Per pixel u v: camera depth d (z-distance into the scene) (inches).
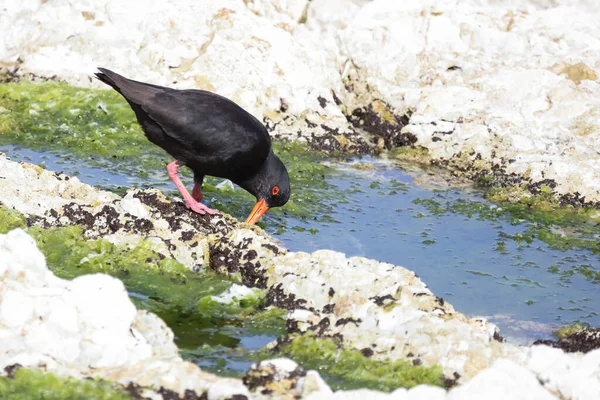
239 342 372.8
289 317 370.3
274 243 467.5
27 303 314.2
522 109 656.4
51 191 477.1
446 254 504.1
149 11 698.2
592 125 640.4
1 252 332.2
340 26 764.6
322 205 560.7
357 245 506.6
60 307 313.3
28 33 703.7
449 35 717.9
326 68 706.2
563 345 386.6
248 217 516.7
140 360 304.8
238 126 492.4
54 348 305.7
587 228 558.3
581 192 589.6
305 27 743.7
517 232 542.6
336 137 660.7
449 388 324.8
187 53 674.2
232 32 687.7
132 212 458.6
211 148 491.2
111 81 486.3
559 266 499.5
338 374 335.0
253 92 663.8
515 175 611.5
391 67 706.2
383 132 685.3
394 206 568.7
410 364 336.5
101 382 292.5
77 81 688.4
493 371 291.7
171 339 335.0
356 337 353.1
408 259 493.4
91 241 443.2
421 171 632.4
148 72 670.5
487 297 454.9
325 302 393.7
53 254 431.2
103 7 703.1
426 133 653.9
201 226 466.9
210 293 418.6
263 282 422.0
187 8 698.2
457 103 665.6
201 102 490.6
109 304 320.8
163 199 477.7
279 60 685.3
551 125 637.3
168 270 434.6
